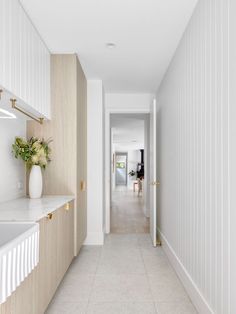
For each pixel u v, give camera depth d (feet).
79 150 11.62
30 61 8.45
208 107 6.74
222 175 5.83
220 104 5.95
